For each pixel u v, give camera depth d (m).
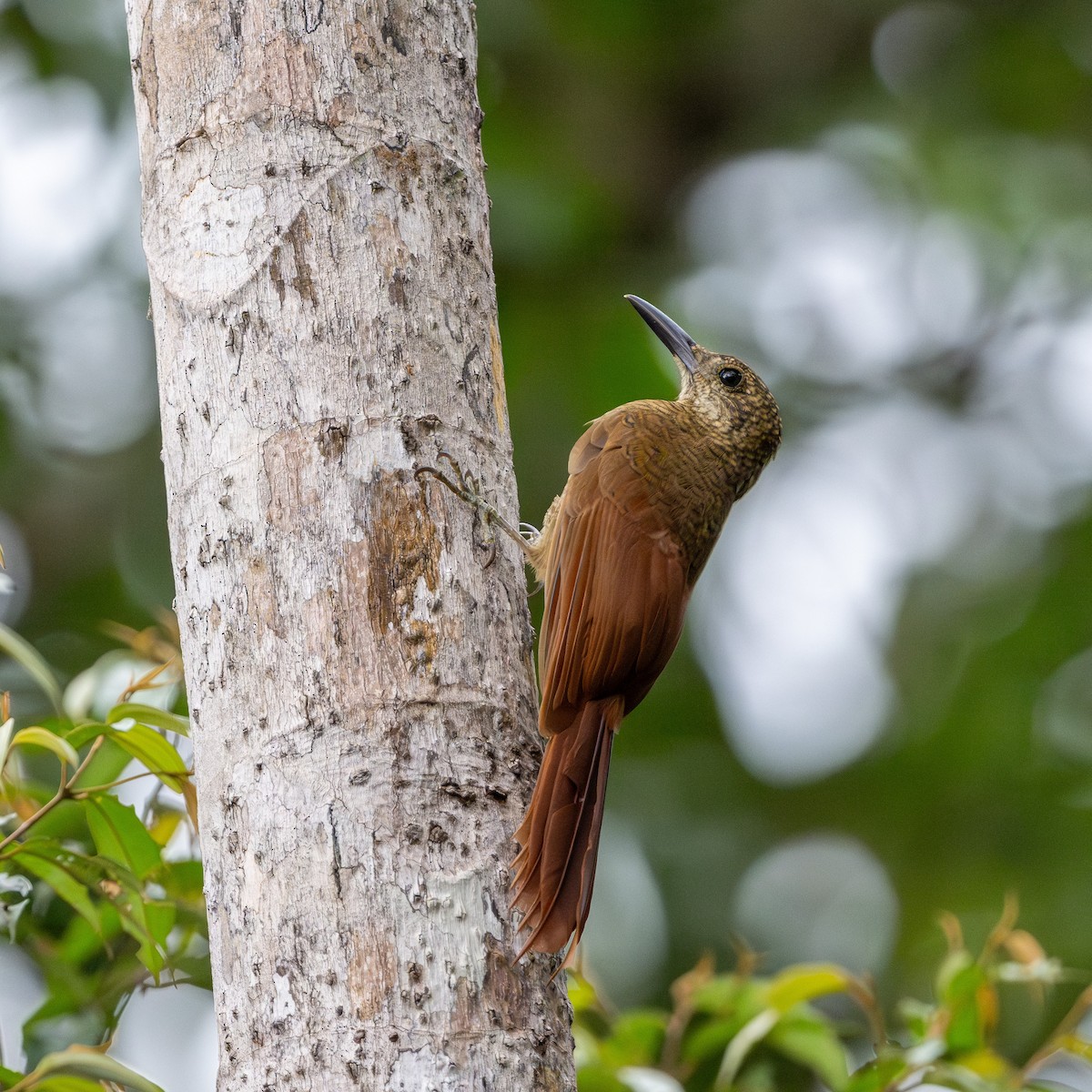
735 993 8.51
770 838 15.62
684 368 9.91
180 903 7.69
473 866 5.86
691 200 17.73
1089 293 17.25
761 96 18.19
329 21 6.48
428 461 6.23
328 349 6.21
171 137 6.46
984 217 16.94
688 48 17.75
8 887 7.48
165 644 8.09
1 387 15.23
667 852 15.24
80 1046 6.27
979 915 15.12
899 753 16.17
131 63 6.82
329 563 6.02
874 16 18.22
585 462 8.98
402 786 5.84
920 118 17.69
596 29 17.02
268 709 5.91
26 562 15.22
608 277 16.50
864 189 17.44
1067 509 17.25
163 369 6.41
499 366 6.77
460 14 6.89
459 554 6.22
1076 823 15.52
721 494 9.37
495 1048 5.67
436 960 5.69
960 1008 8.08
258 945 5.71
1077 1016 8.11
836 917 15.27
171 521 6.34
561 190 16.27
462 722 6.04
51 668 14.63
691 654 16.16
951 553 17.12
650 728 15.98
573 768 7.33
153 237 6.50
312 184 6.32
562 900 6.00
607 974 14.27
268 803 5.80
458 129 6.70
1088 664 16.38
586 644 8.05
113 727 6.71
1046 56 17.73
